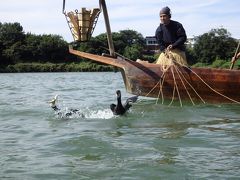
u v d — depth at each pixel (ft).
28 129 37.42
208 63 249.75
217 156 27.50
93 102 57.98
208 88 51.42
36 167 25.62
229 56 249.96
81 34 54.80
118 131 35.47
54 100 44.96
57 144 31.14
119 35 322.75
